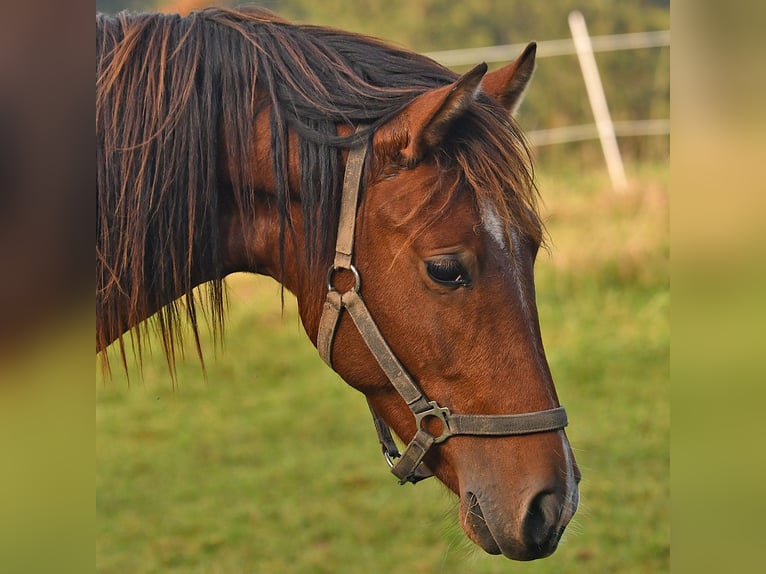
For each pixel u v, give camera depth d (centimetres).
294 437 812
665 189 1184
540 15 1961
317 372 941
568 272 1061
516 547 297
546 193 1235
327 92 320
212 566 620
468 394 305
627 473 724
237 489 724
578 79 1697
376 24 1989
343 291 314
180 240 329
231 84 327
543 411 302
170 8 380
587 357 910
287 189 321
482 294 300
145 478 741
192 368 945
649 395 841
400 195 305
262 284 1059
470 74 292
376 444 802
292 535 661
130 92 327
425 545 646
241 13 346
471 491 305
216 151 328
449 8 2002
